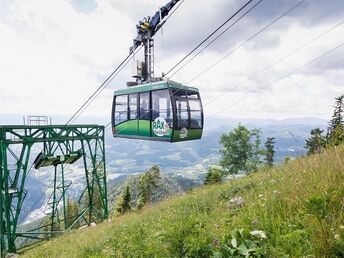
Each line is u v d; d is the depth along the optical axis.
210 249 3.05
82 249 9.07
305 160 6.82
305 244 2.63
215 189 12.64
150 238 5.11
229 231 3.62
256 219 3.69
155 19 18.09
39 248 17.48
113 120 19.38
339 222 2.75
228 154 41.88
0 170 22.47
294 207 3.75
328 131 8.88
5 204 22.44
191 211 8.09
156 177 50.59
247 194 6.43
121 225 13.37
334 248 2.42
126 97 18.30
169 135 15.39
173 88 15.72
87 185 32.03
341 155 5.34
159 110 15.97
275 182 6.04
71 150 29.14
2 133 22.19
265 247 2.79
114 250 6.05
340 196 3.44
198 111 16.97
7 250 22.27
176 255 3.24
